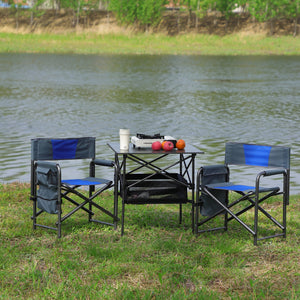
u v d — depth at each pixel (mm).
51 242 5312
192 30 71875
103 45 63906
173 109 19312
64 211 6566
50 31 71312
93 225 5949
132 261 4766
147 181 5660
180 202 5699
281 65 43688
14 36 67375
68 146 5801
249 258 4906
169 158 11195
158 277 4387
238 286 4258
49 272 4500
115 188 5695
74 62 43406
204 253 5012
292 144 12938
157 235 5594
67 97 22406
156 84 28469
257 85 28766
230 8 72062
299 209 6949
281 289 4184
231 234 5711
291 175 9875
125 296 3967
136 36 69688
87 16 76375
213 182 5668
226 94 24406
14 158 11047
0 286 4211
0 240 5332
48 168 5398
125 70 37094
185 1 73438
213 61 46906
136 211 6680
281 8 71688
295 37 69000
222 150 12047
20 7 75500
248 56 54406
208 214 5602
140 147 5906
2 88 25203
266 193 8102
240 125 15836
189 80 30953
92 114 17766
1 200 7098
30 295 4070
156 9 72062
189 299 3973
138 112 18391
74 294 4031
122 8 72500
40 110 18500
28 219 6137
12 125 15281
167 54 55281
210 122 16359
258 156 5668
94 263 4738
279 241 5457
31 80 29422
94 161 5926
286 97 23547
